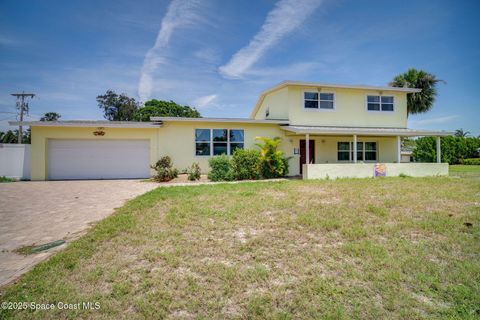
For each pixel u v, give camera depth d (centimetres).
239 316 250
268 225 525
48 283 305
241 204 709
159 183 1288
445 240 447
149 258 373
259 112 2225
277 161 1478
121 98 4269
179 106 4266
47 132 1471
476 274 327
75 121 1479
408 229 502
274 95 1848
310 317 248
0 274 336
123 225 524
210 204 712
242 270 340
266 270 338
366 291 293
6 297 277
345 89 1741
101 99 4181
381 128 1773
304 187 1048
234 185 1123
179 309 261
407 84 2508
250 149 1526
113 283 308
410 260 366
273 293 288
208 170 1573
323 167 1405
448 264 357
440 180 1280
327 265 356
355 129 1614
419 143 2761
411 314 252
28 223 573
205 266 350
